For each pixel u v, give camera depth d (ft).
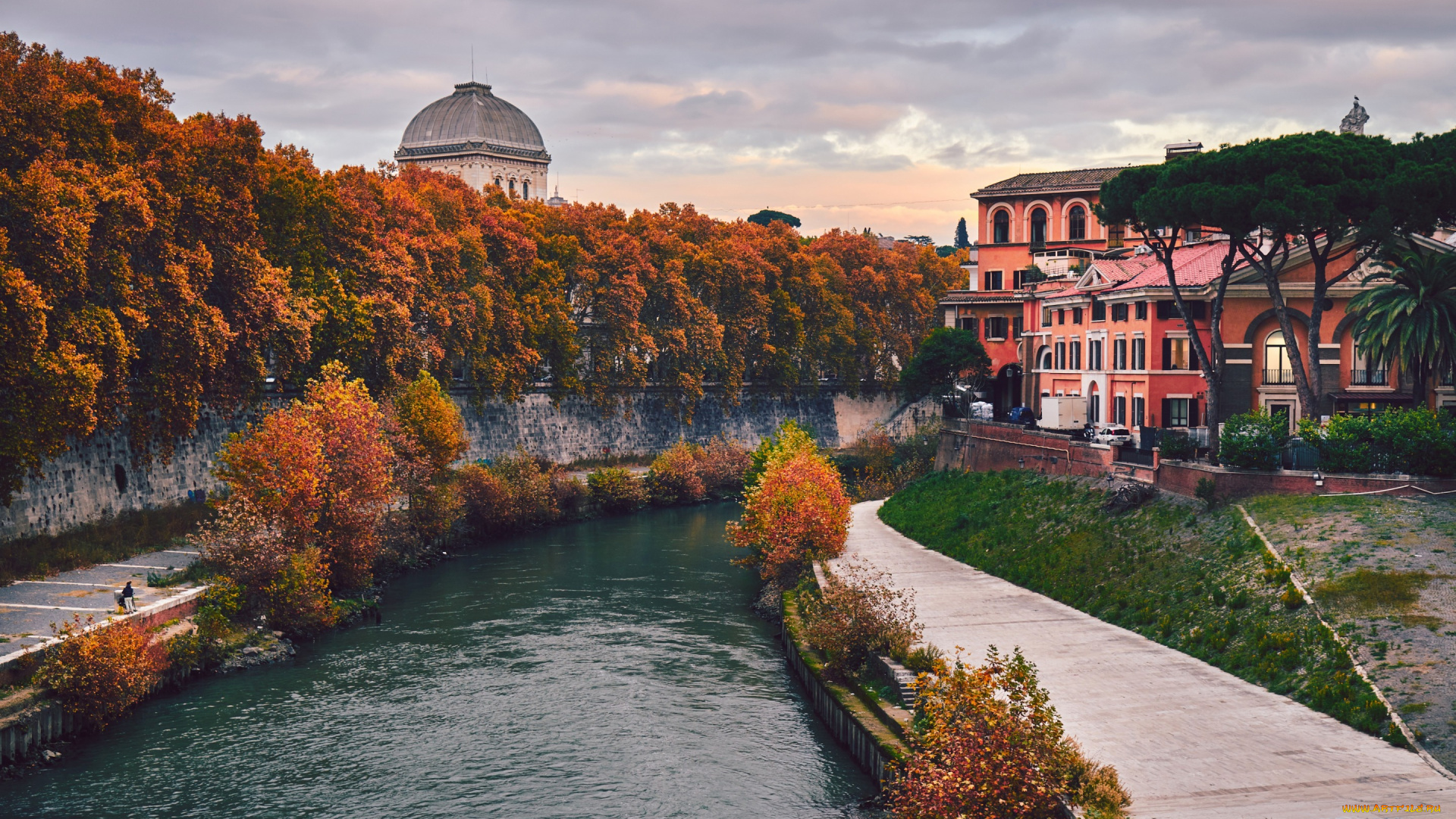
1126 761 100.94
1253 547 150.20
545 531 303.89
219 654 164.55
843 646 144.36
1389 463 156.25
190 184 217.97
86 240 177.47
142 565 191.93
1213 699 118.32
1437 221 182.70
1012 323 424.87
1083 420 279.90
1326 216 176.65
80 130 194.29
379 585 223.71
